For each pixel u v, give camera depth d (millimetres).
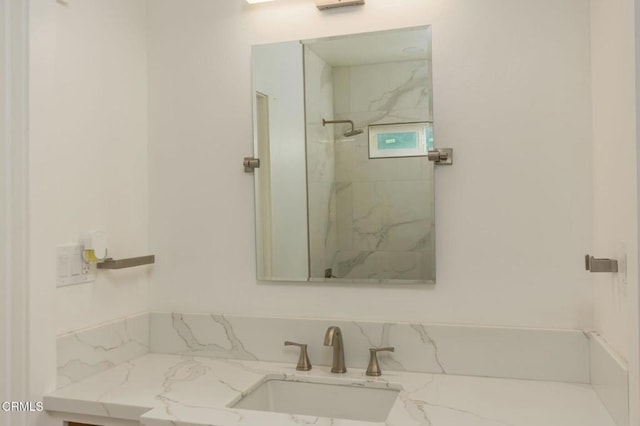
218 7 1922
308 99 1805
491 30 1639
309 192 1800
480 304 1638
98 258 1662
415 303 1693
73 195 1629
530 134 1604
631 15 1091
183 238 1942
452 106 1671
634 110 1079
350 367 1717
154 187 1971
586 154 1555
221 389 1516
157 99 1975
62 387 1544
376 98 1732
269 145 1851
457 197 1664
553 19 1586
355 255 1748
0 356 1458
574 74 1568
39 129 1484
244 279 1872
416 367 1660
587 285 1549
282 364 1776
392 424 1222
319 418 1266
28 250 1450
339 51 1774
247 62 1887
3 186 1462
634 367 1091
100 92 1750
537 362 1562
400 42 1714
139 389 1522
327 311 1777
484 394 1441
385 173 1721
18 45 1464
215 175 1914
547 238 1586
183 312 1931
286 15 1844
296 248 1811
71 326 1614
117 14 1839
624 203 1191
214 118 1919
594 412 1297
